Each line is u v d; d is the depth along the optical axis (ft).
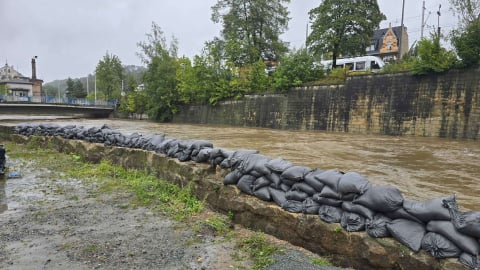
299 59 82.33
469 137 49.52
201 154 18.47
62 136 35.45
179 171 19.24
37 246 12.12
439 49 53.36
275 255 11.38
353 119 66.49
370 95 63.52
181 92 117.50
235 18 106.32
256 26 107.14
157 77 126.93
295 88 79.51
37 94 241.35
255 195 14.21
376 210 10.21
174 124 108.99
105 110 165.27
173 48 135.44
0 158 24.54
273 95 85.15
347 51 85.97
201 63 108.06
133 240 12.76
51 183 21.93
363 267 10.00
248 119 92.68
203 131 71.82
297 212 12.23
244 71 97.96
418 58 56.95
